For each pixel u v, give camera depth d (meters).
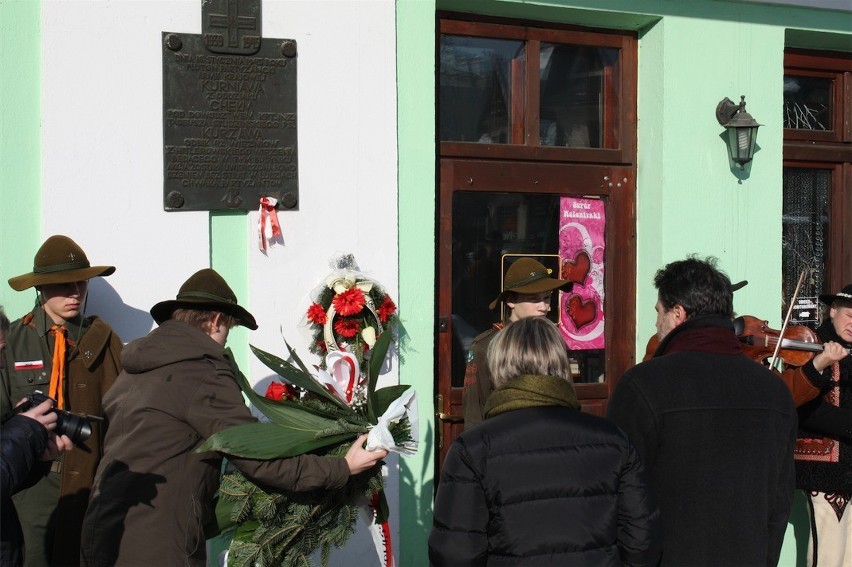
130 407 2.73
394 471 3.95
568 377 2.42
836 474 3.85
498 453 2.27
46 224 3.45
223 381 2.74
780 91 4.68
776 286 4.68
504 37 4.42
